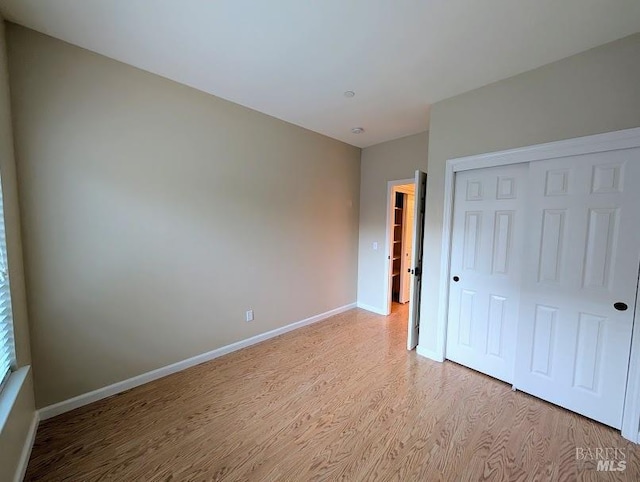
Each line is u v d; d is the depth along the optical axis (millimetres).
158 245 2334
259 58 2039
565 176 1964
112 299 2121
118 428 1801
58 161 1852
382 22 1655
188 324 2555
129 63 2105
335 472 1497
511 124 2197
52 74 1808
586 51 1855
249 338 3049
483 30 1703
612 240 1790
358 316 4066
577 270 1930
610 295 1805
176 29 1739
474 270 2500
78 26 1708
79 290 1974
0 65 1527
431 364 2660
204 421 1874
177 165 2404
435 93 2510
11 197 1599
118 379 2176
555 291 2029
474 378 2412
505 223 2295
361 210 4344
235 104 2758
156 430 1788
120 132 2096
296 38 1817
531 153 2094
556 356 2039
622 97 1730
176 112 2373
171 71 2217
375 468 1521
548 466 1536
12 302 1548
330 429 1809
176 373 2473
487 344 2443
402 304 4730
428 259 2773
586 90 1858
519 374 2221
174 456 1593
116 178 2096
